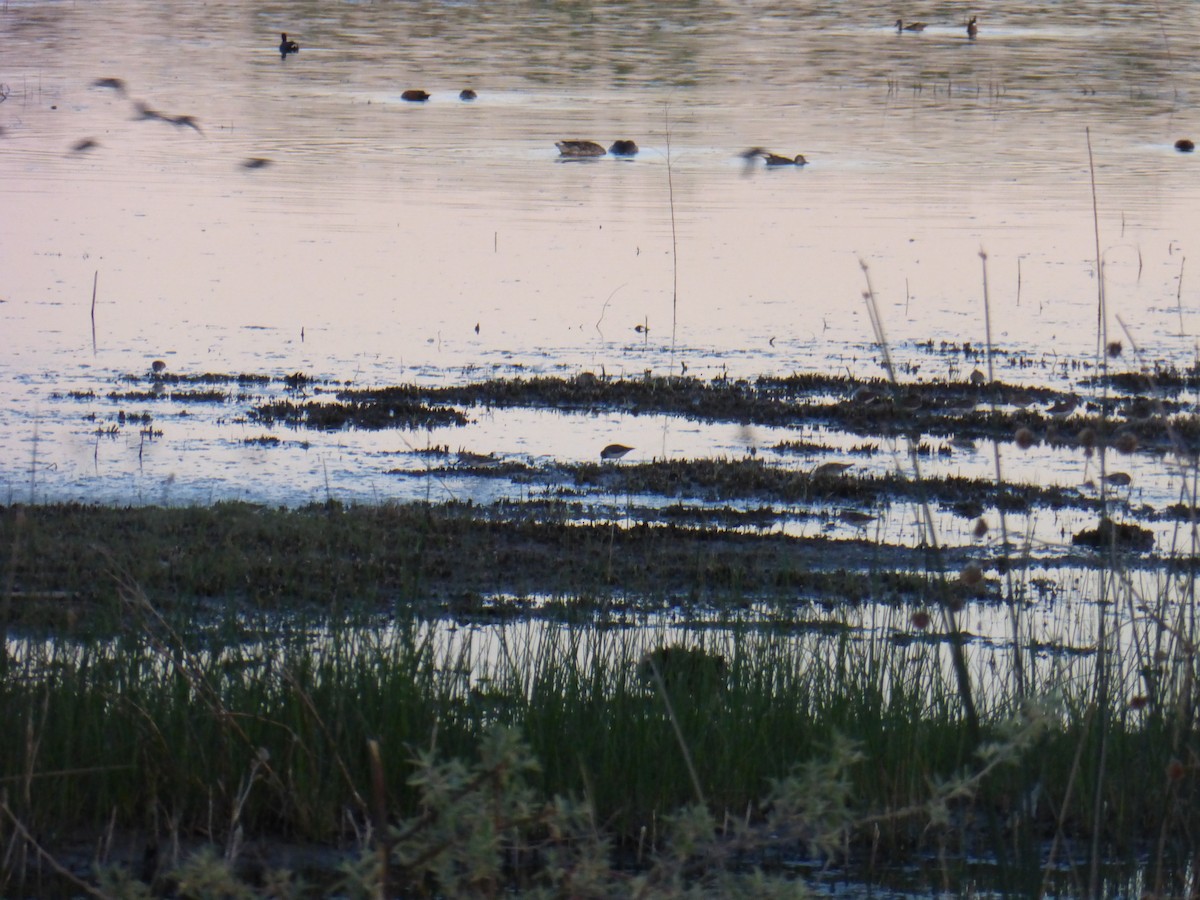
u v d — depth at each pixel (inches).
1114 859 971.3
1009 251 4052.7
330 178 5182.1
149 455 2126.0
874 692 1147.9
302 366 2768.2
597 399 2539.4
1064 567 1673.2
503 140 6087.6
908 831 1024.9
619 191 5022.1
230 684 1099.9
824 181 5255.9
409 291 3501.5
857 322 3221.0
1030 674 1219.2
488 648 1314.0
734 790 1050.7
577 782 1041.5
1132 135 6466.5
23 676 1071.0
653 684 1170.0
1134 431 2229.3
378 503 1898.4
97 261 3737.7
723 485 2017.7
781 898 607.5
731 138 6225.4
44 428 2253.9
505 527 1787.6
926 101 7514.8
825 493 1983.3
